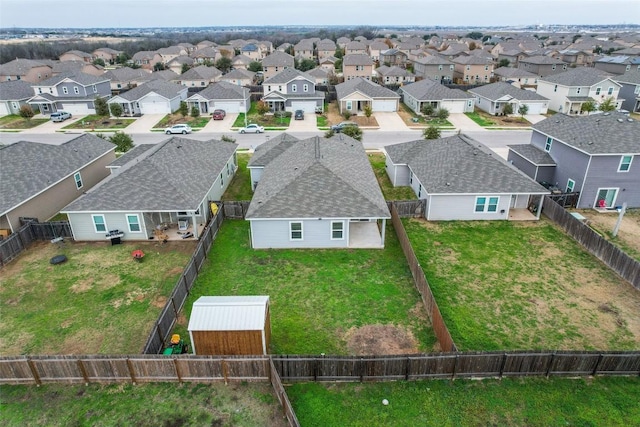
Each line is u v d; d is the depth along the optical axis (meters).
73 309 18.97
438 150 31.91
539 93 67.25
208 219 27.73
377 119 58.16
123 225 24.69
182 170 27.88
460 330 17.39
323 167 25.31
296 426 12.21
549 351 14.39
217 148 34.09
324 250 24.03
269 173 28.91
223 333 15.12
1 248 22.31
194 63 110.12
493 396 14.09
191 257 21.27
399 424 13.16
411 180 33.03
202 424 13.15
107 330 17.62
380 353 16.20
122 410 13.65
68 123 57.28
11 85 64.50
